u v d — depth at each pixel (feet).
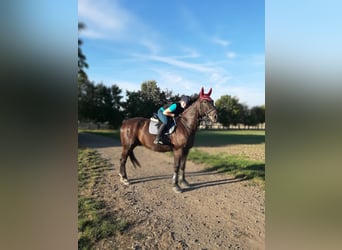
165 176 21.98
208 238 11.53
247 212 14.42
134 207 14.80
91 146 35.29
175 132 17.61
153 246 10.78
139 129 18.98
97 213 13.52
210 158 28.73
